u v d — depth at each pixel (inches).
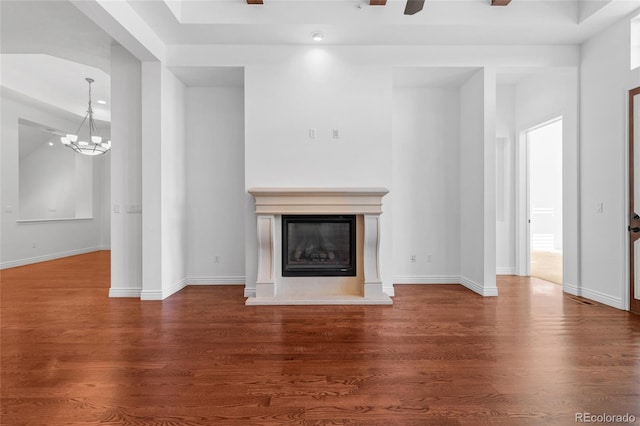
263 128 167.2
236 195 194.2
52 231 297.0
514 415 70.5
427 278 197.2
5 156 253.0
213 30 152.9
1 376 87.5
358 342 109.4
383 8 148.9
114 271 168.9
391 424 67.6
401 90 196.2
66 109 283.7
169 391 80.1
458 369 90.6
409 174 197.0
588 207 163.3
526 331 119.0
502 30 154.0
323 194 156.3
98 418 69.8
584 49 165.5
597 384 82.7
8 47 169.0
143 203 163.0
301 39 161.8
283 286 163.6
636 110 139.8
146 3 132.6
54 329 122.0
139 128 167.6
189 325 126.1
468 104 184.2
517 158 218.2
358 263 163.3
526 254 218.1
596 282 159.0
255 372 89.3
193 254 194.1
